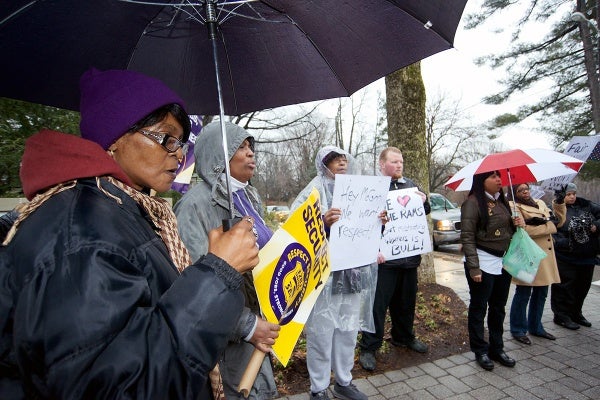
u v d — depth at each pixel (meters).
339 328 2.71
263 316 1.34
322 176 2.88
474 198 3.34
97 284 0.71
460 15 1.31
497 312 3.48
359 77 1.70
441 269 7.61
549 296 5.76
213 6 1.31
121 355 0.70
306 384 3.12
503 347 3.71
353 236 2.55
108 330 0.70
